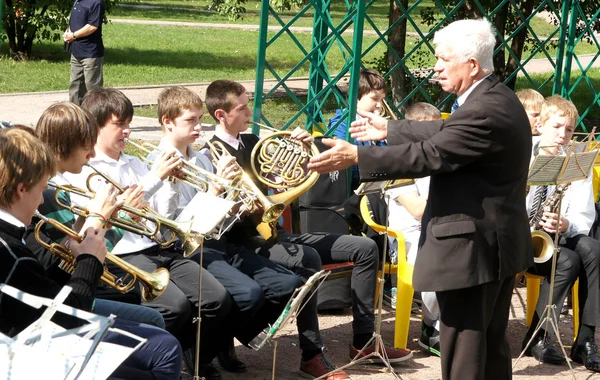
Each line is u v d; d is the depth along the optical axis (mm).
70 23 10320
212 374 4199
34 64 16859
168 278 3377
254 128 5746
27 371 2146
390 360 4645
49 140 3229
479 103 3434
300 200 5195
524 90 5531
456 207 3500
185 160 4043
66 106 3275
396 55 6484
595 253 4824
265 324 4312
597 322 4777
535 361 4898
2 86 13852
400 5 6465
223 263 4246
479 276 3473
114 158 4043
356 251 4613
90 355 2131
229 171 4109
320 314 5410
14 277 2697
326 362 4387
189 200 4375
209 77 16500
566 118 4848
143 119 11297
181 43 23266
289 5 10766
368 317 4633
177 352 3143
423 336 4941
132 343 3074
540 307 4902
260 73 5691
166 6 36312
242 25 29875
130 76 16031
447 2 10969
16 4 16734
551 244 4660
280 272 4316
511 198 3533
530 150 3586
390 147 3473
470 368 3582
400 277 4762
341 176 5262
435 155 3412
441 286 3494
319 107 6473
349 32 24594
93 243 2986
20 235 2771
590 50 22938
